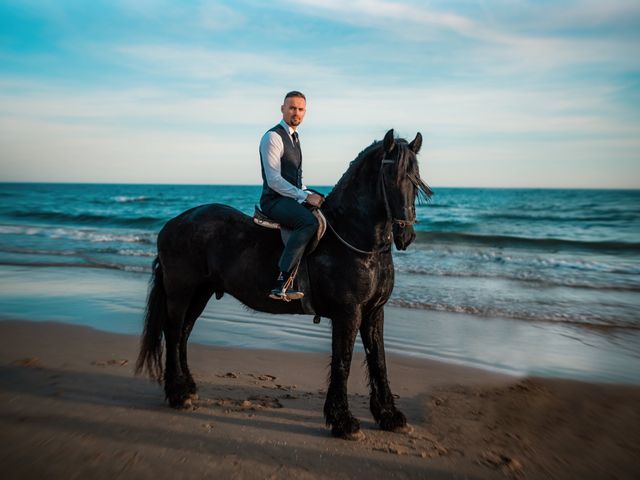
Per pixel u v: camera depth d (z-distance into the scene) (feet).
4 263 41.34
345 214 13.06
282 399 15.62
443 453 12.27
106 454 11.55
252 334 23.73
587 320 26.12
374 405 13.80
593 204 167.53
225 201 163.22
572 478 11.30
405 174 11.83
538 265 42.86
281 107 14.11
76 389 15.71
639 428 13.98
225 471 11.03
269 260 13.88
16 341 21.12
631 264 44.57
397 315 27.14
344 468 11.39
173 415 13.96
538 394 16.52
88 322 24.58
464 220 99.40
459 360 20.22
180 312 15.14
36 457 11.28
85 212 108.78
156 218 84.38
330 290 12.99
